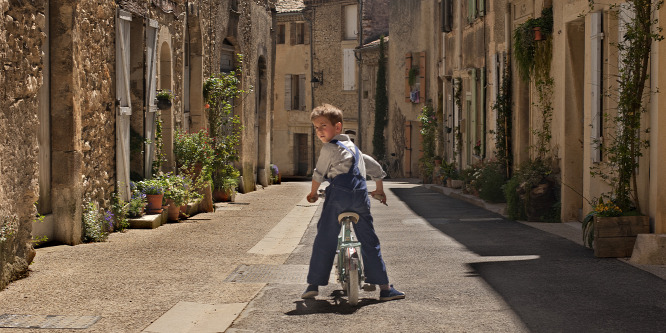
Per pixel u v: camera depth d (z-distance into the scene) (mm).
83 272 7477
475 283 6773
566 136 11547
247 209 15594
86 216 9633
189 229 11469
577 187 11523
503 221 12320
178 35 14711
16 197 7133
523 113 15375
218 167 17250
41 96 8844
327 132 6152
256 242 10133
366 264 6145
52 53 9031
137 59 12266
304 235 11188
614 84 9680
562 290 6352
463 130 21906
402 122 34844
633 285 6488
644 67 8031
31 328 5324
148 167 12812
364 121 38250
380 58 36438
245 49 20594
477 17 19250
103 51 10453
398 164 35250
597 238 7980
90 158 9961
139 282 7027
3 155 6801
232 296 6445
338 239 6184
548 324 5250
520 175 12625
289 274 7594
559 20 12156
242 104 20203
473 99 19516
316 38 40812
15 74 7148
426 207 15758
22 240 7328
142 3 12141
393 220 13078
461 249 9047
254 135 21953
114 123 10984
